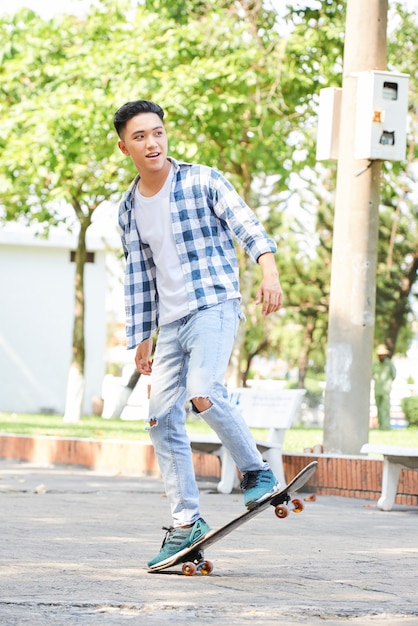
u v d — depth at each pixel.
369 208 17.20
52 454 21.72
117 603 7.47
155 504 14.75
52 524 12.22
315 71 31.95
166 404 8.95
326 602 7.68
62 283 59.38
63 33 34.41
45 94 32.28
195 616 7.14
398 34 31.39
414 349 70.56
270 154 32.62
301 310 55.00
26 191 38.72
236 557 9.90
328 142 17.31
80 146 32.03
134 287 9.06
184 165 8.84
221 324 8.62
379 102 16.80
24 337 58.88
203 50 31.58
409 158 32.12
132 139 8.73
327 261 53.72
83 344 40.69
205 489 17.34
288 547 10.70
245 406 17.95
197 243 8.73
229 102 30.47
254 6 30.95
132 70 31.16
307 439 25.56
